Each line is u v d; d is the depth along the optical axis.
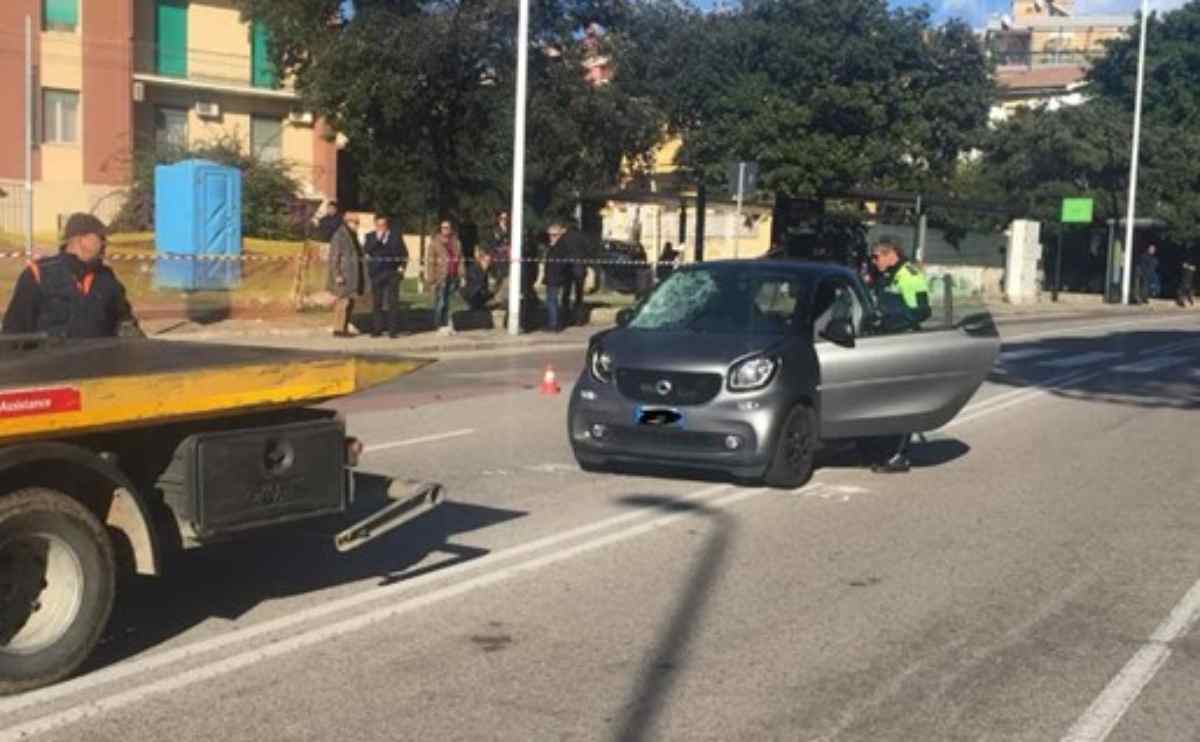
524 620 6.34
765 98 46.59
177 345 6.77
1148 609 6.78
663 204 39.03
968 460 11.62
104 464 5.37
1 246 28.34
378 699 5.21
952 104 47.81
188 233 22.58
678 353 9.54
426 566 7.31
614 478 10.05
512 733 4.89
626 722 5.02
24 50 42.06
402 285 30.48
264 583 6.91
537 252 26.14
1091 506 9.53
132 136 44.25
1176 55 48.75
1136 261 45.28
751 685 5.48
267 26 25.80
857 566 7.56
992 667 5.79
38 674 5.21
